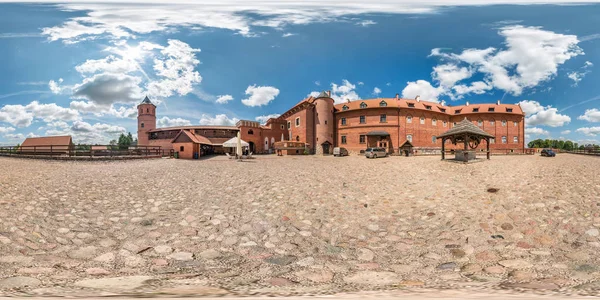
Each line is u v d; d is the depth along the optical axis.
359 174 15.66
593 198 7.63
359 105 47.28
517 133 50.25
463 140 23.31
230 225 6.70
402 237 5.99
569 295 3.28
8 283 3.63
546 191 8.66
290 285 3.79
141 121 63.03
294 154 43.94
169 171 16.34
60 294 3.29
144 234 6.03
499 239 5.57
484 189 9.83
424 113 47.44
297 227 6.64
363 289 3.59
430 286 3.71
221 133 49.06
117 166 18.72
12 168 14.70
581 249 4.90
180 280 3.93
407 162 22.77
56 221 6.39
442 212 7.55
